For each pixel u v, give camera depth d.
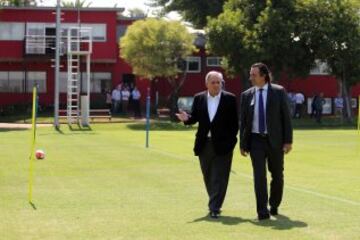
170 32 49.50
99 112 52.53
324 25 49.84
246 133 11.28
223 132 11.41
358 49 50.41
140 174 17.92
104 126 43.44
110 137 33.38
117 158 22.20
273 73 51.41
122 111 54.12
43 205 12.85
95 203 13.11
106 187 15.44
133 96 53.09
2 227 10.66
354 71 51.19
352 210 12.29
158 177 17.28
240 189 15.09
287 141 11.29
